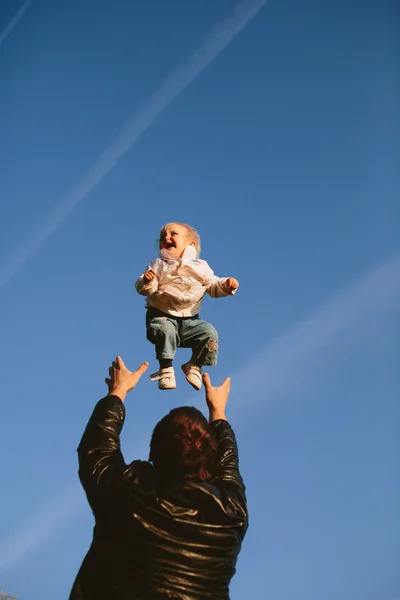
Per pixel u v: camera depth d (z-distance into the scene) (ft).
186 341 20.53
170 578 11.39
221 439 14.01
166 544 11.58
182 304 20.35
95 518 12.17
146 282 20.07
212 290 20.61
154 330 20.17
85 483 12.46
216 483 12.93
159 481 12.20
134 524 11.68
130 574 11.41
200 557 11.61
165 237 21.34
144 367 14.49
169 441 12.27
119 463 12.53
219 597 11.68
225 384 15.25
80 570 11.89
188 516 11.87
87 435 13.16
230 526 12.05
